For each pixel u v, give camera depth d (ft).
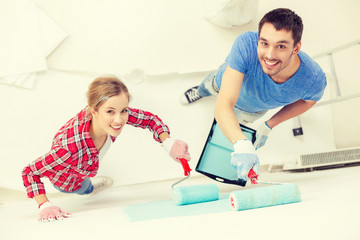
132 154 7.47
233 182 5.35
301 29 3.75
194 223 2.76
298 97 4.77
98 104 4.01
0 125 7.13
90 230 2.98
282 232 2.17
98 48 7.50
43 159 4.28
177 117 7.68
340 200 3.12
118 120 4.02
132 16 7.63
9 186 7.05
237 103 5.51
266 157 7.99
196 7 7.82
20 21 7.16
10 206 6.38
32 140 7.22
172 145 4.61
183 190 4.06
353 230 2.06
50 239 2.79
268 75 4.38
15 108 7.20
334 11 8.43
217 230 2.41
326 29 8.39
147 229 2.72
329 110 8.31
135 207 4.37
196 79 7.84
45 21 7.25
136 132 7.51
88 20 7.47
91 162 4.61
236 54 4.24
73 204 5.71
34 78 7.25
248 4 7.42
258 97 4.91
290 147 8.11
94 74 7.50
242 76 4.26
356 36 8.46
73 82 7.43
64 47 7.39
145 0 7.66
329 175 5.88
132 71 7.59
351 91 8.45
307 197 3.57
